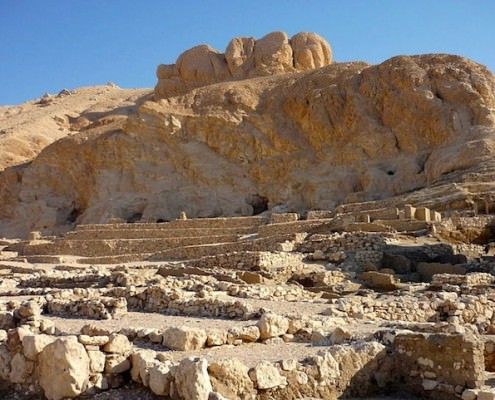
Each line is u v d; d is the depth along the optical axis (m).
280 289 19.78
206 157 62.03
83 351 10.01
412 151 52.91
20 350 10.84
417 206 38.12
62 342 9.97
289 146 59.59
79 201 68.31
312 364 10.11
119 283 22.20
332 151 57.44
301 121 61.19
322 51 77.50
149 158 63.88
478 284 19.55
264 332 12.45
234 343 12.05
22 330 11.05
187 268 25.02
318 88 62.16
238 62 76.25
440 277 20.50
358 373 10.48
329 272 23.88
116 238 47.75
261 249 31.20
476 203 36.19
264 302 17.88
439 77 55.12
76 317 16.70
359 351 10.61
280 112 62.81
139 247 44.66
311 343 12.39
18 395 10.55
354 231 31.94
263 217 46.12
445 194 38.66
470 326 13.72
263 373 9.56
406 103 54.84
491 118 49.81
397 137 54.31
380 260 26.47
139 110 65.81
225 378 9.29
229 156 61.72
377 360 10.70
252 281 22.86
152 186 62.25
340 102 59.41
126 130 65.56
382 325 13.98
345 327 13.52
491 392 9.36
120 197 62.75
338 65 64.38
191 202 59.66
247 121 62.78
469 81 53.53
